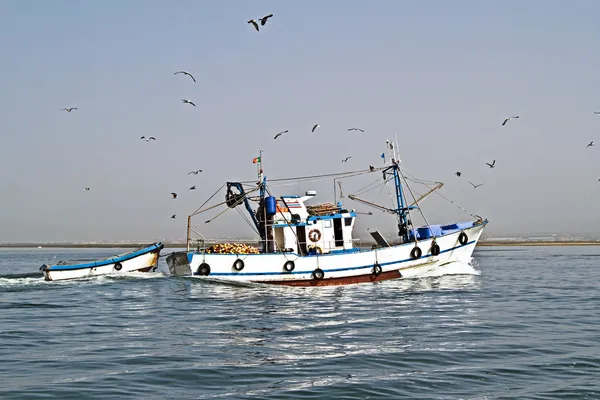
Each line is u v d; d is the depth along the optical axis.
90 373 13.74
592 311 22.94
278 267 30.72
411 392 12.15
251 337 18.03
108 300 27.97
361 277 31.52
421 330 18.88
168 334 18.75
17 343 17.47
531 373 13.52
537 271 45.66
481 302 25.52
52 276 37.03
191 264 30.23
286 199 32.41
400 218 33.69
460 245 33.66
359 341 17.23
